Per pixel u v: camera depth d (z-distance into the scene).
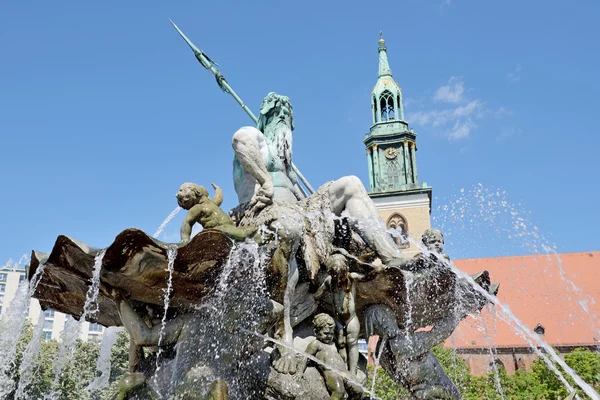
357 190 7.09
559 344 46.31
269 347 6.50
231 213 7.55
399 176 62.47
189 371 5.59
